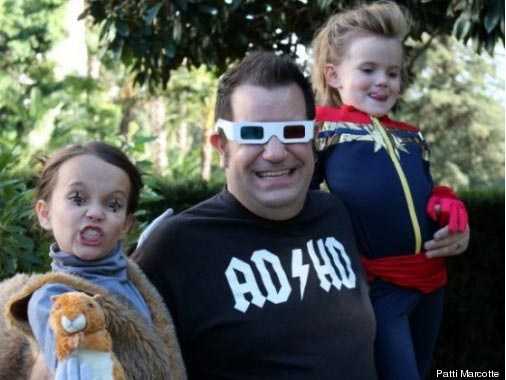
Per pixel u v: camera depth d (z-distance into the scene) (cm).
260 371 221
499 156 1953
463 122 1930
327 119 300
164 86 589
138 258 228
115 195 201
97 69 1638
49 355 177
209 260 225
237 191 233
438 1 489
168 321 208
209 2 505
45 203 206
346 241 252
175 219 230
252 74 232
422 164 306
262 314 222
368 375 236
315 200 250
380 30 298
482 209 609
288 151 229
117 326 190
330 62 309
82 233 197
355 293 241
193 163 1299
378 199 287
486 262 610
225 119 236
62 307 171
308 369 222
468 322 610
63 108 1220
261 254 230
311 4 526
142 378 191
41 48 1571
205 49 568
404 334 283
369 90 297
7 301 195
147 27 521
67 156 202
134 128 443
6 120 1448
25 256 344
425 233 291
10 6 1535
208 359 223
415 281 290
